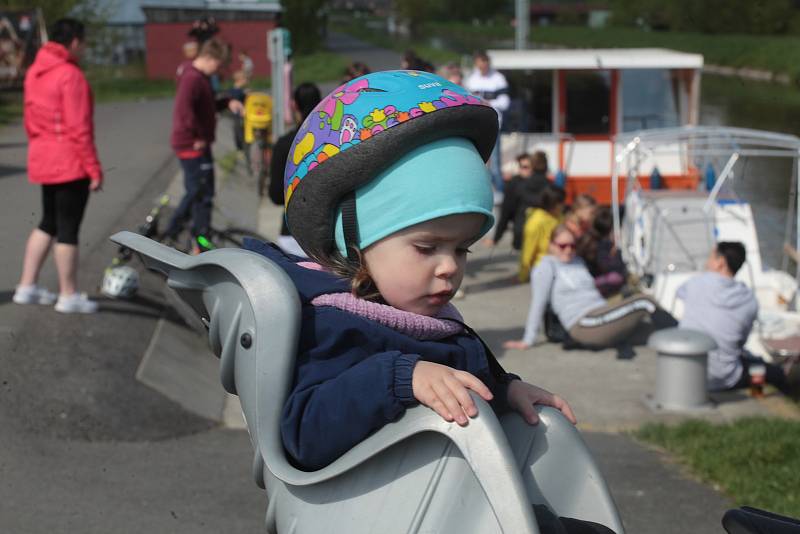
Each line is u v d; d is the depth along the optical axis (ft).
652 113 50.62
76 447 17.47
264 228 41.06
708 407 23.11
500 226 39.93
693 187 48.85
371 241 5.50
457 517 5.14
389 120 5.29
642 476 18.29
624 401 23.59
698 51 70.90
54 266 26.48
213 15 131.75
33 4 93.20
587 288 27.99
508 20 287.07
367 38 242.17
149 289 26.00
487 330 29.84
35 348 20.49
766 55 65.10
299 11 183.83
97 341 21.59
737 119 53.98
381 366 5.15
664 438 20.39
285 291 5.44
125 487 15.93
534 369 26.23
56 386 19.26
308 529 5.45
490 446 4.90
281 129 48.91
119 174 42.14
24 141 54.60
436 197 5.35
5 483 15.48
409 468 5.24
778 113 56.29
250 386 5.49
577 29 194.39
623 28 139.13
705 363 23.00
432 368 5.11
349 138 5.35
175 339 23.88
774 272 35.32
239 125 51.06
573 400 23.58
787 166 50.08
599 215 31.94
